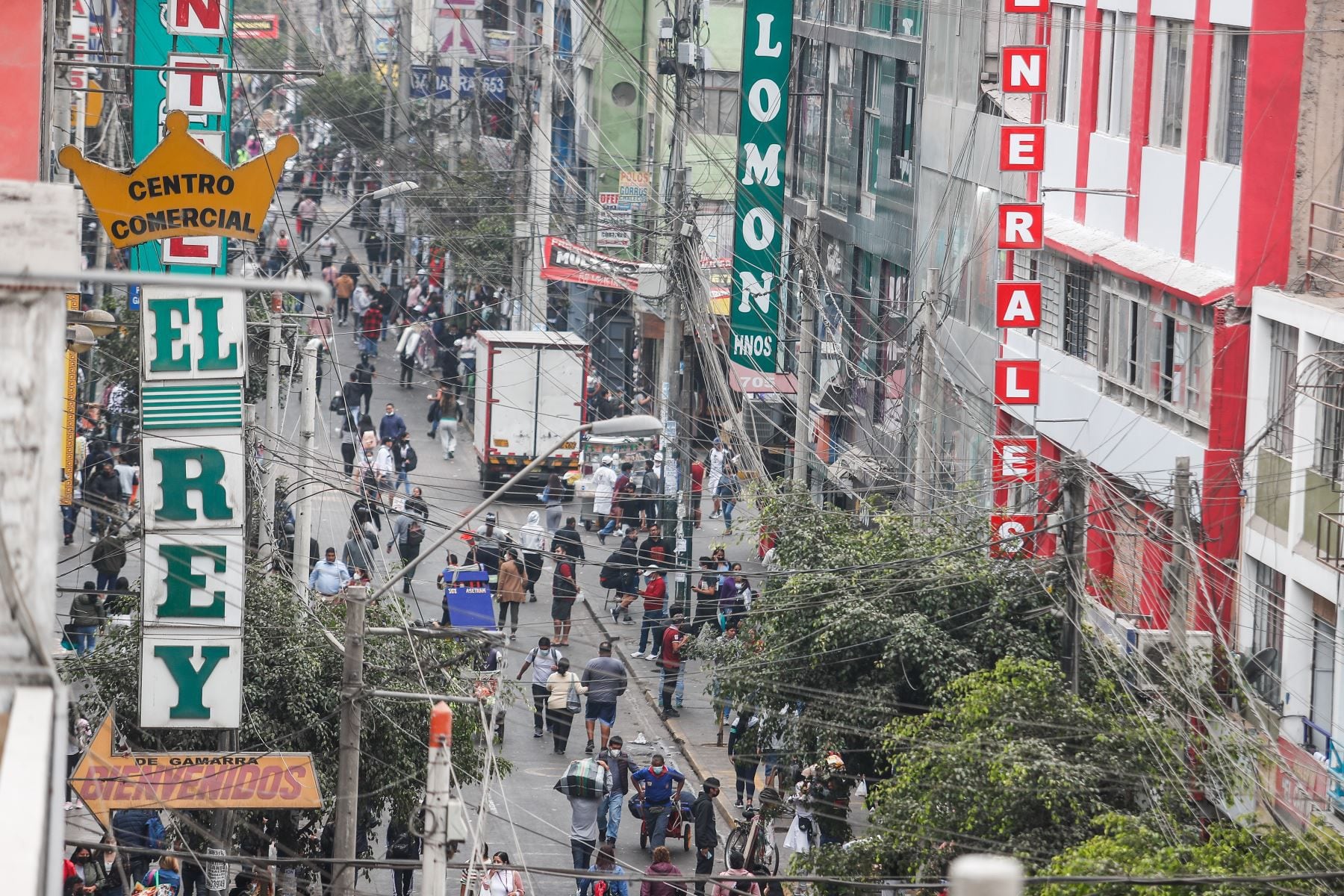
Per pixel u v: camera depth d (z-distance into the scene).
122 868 70.44
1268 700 83.00
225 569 75.50
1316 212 88.81
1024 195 118.00
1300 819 75.25
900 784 75.44
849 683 92.12
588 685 109.56
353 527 134.88
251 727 85.00
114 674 87.19
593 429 63.84
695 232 134.38
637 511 156.25
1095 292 106.56
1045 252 114.56
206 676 75.38
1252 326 89.06
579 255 177.00
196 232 79.56
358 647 66.25
